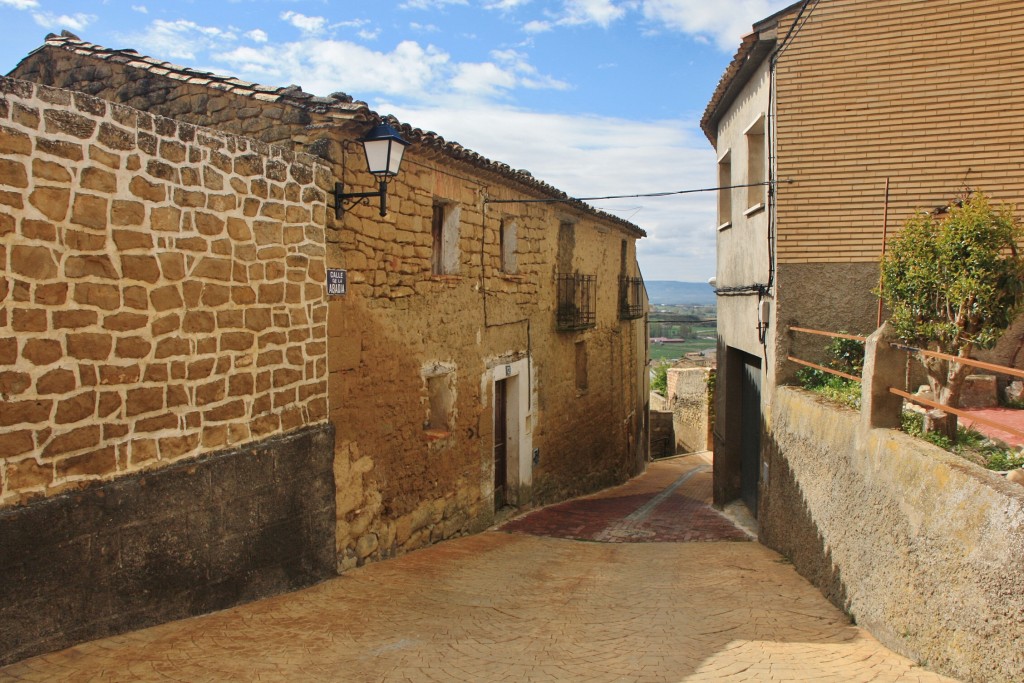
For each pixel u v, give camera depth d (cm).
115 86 775
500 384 1091
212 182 544
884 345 573
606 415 1603
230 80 718
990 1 814
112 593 470
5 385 411
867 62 842
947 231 611
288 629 515
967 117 823
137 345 490
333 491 672
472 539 912
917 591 466
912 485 487
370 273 725
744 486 1159
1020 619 355
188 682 405
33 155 422
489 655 477
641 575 743
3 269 409
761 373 950
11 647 411
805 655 473
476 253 954
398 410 779
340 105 659
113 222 471
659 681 423
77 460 452
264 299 595
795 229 860
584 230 1418
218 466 548
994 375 778
